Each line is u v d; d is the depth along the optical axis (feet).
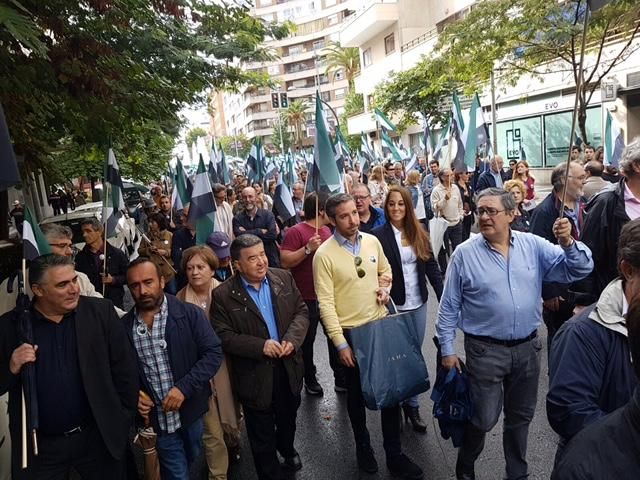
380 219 17.35
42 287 8.89
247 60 30.35
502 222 9.78
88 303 9.55
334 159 18.20
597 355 6.50
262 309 11.79
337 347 11.57
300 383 12.05
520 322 9.98
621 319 6.39
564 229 9.66
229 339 11.32
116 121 18.34
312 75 285.43
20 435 9.20
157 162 62.23
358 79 136.46
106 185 17.94
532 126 78.13
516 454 10.76
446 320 10.61
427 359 18.63
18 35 10.39
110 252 19.75
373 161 62.75
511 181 20.83
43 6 15.51
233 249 11.53
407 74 73.41
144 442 10.54
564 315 14.15
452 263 10.52
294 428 12.54
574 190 14.14
